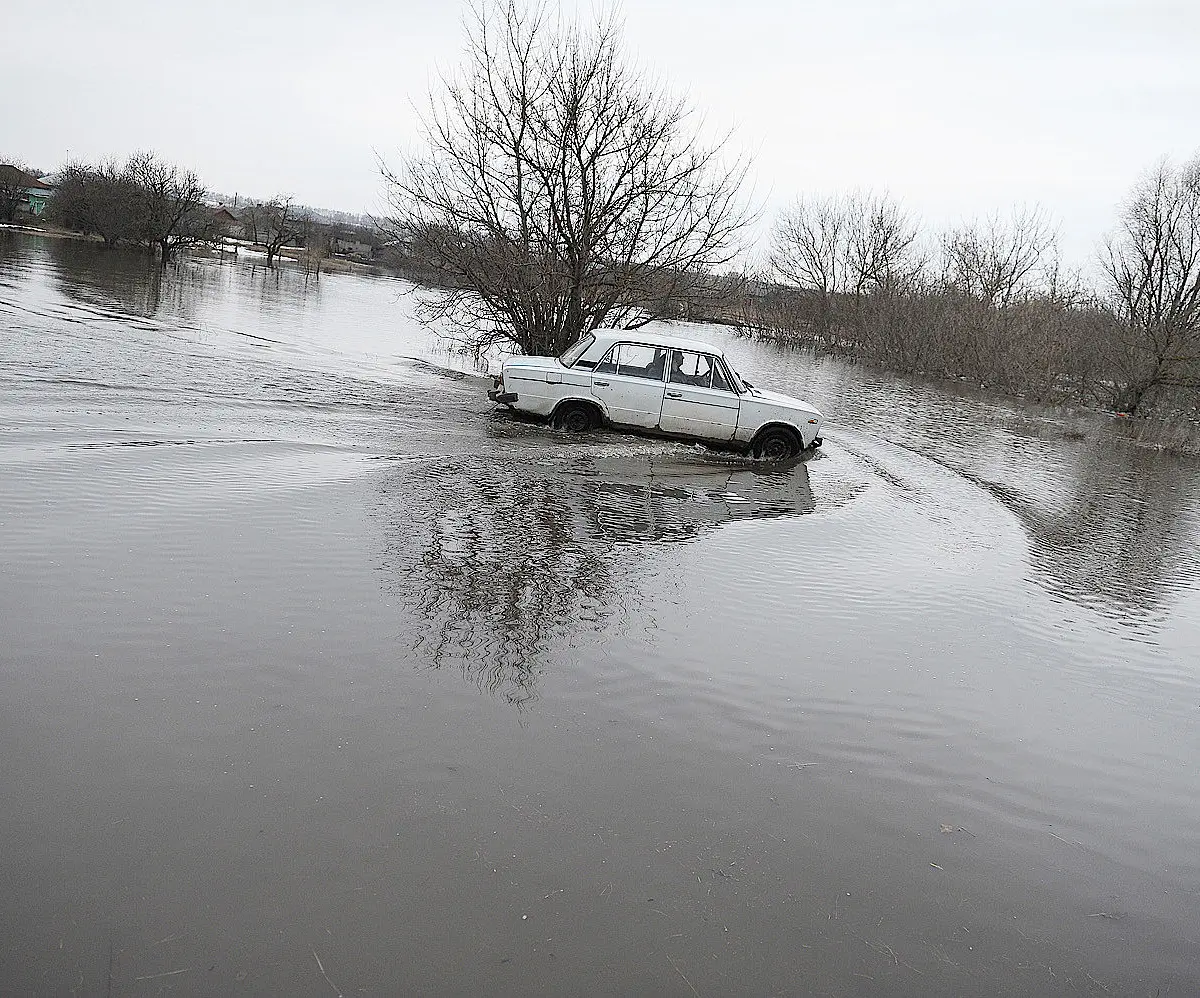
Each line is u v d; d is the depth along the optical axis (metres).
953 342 41.25
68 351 14.67
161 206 61.28
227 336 20.91
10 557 5.98
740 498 10.82
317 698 4.66
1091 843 4.29
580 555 7.65
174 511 7.38
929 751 4.99
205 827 3.55
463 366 21.30
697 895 3.53
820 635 6.54
